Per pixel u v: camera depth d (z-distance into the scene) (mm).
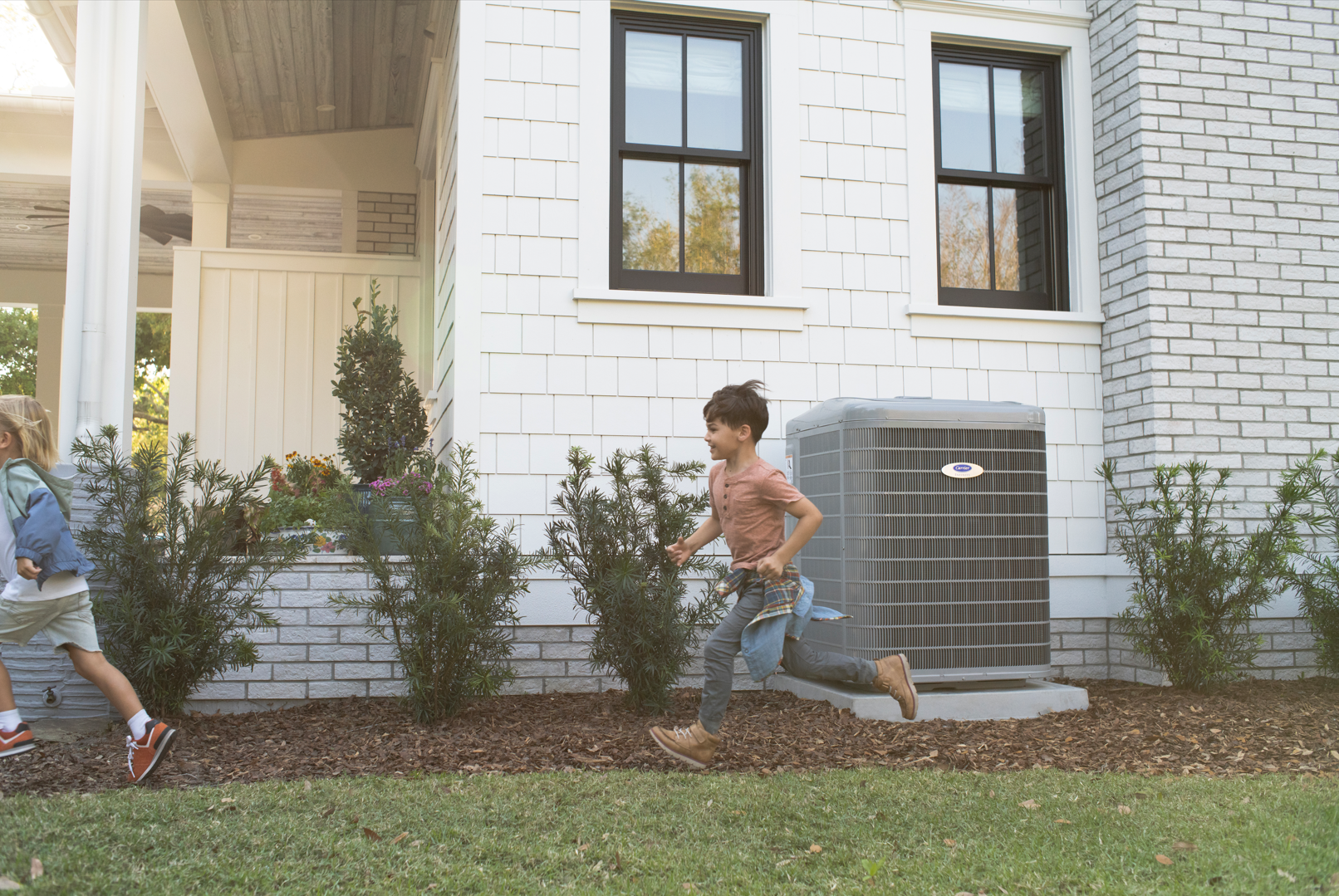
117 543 4145
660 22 5551
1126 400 5578
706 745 3334
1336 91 5789
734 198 5629
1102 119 5836
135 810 2766
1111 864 2385
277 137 9062
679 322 5293
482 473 4996
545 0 5305
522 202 5180
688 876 2328
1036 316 5711
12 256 11094
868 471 4535
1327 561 5188
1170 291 5441
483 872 2336
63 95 7559
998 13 5863
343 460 6109
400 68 7934
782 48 5574
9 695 3420
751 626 3312
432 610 4035
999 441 4676
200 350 7793
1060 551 5590
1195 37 5613
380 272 8180
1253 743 3869
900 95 5730
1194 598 4914
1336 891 2156
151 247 11586
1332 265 5691
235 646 4277
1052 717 4445
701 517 5082
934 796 3039
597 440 5141
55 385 11391
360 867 2359
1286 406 5531
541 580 4957
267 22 7176
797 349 5441
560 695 4852
